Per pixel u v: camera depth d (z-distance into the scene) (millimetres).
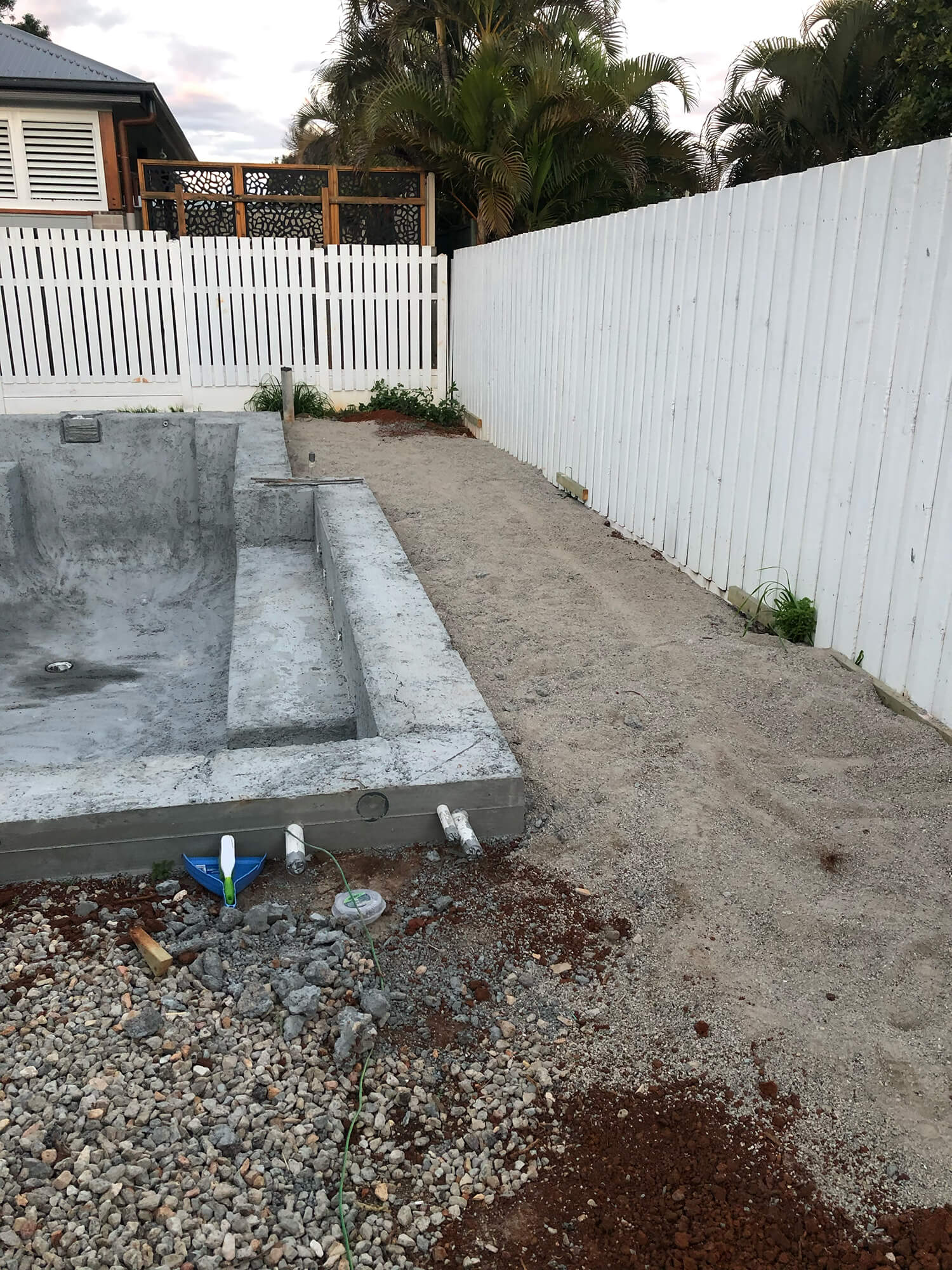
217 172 14172
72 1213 2111
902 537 4277
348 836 3428
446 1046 2645
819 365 4812
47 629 9500
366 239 14680
